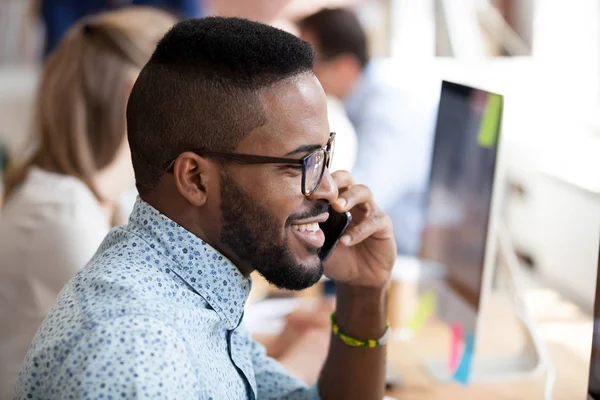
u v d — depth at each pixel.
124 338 0.82
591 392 1.07
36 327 1.48
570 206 1.83
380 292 1.21
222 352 0.99
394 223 2.49
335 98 2.67
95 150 1.57
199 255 0.96
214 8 3.33
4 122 3.77
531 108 2.10
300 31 2.63
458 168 1.52
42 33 3.88
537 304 1.84
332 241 1.11
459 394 1.46
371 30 3.15
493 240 1.40
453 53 2.47
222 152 0.93
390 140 2.52
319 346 1.59
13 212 1.54
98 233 1.52
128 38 1.57
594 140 1.91
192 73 0.93
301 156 0.94
